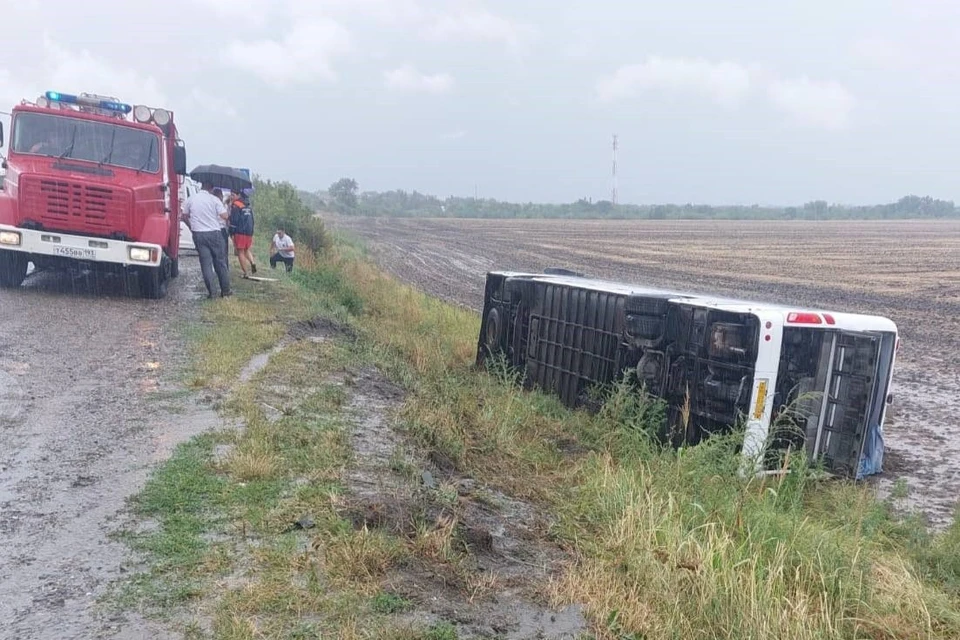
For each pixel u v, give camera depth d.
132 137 13.95
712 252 51.25
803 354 8.83
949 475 9.48
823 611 5.07
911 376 15.24
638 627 4.69
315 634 4.08
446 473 7.07
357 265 26.81
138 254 13.37
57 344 10.07
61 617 4.11
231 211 16.98
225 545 4.91
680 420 8.90
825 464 8.94
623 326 9.74
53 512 5.30
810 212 159.25
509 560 5.43
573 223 112.44
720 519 6.24
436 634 4.25
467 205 158.38
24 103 13.71
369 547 4.93
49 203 12.94
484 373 12.65
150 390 8.29
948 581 6.31
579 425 9.83
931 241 68.50
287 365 9.84
